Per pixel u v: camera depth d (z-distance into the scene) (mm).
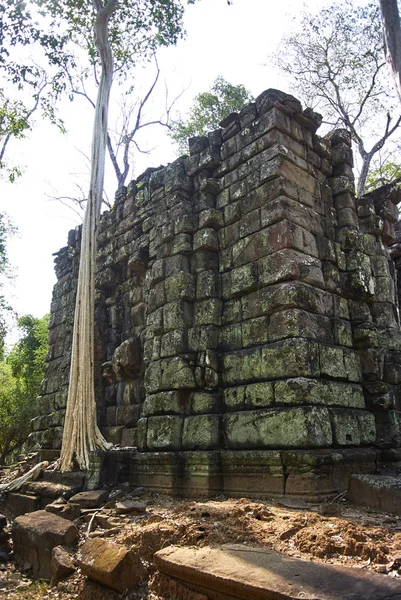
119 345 10234
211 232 8141
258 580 3020
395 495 5082
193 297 8047
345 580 2854
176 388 7492
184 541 4168
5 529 5902
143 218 9984
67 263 13414
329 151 8516
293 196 7480
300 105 8102
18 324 30938
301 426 5953
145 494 7109
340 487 5891
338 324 7176
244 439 6645
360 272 7742
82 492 6906
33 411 28312
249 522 4402
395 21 8148
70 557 4633
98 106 10148
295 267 6926
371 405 7164
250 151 7992
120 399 9719
